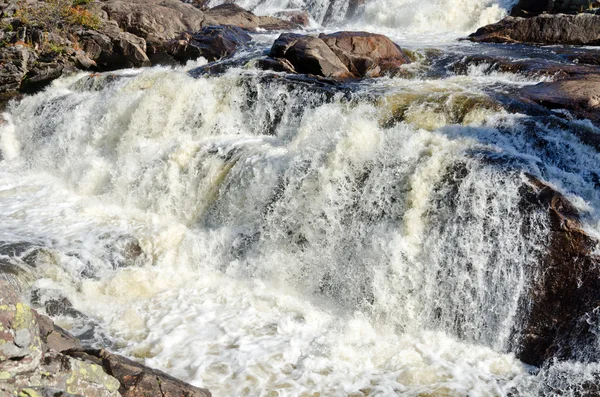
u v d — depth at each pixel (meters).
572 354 7.20
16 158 17.16
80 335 8.11
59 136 16.12
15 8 21.36
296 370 7.42
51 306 8.69
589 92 11.41
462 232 8.30
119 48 21.00
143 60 21.02
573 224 7.67
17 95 19.30
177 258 10.30
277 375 7.33
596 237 7.54
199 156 11.98
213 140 12.66
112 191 12.87
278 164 10.63
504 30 18.27
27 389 4.54
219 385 7.14
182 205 11.76
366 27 23.33
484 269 8.05
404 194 9.04
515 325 7.71
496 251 8.02
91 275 9.59
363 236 9.20
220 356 7.66
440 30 21.91
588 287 7.38
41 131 17.22
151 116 14.45
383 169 9.39
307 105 13.00
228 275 9.83
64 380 5.03
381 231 9.00
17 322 4.72
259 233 10.24
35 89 19.73
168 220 11.71
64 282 9.25
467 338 7.98
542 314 7.59
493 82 13.31
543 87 12.13
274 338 8.06
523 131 10.16
